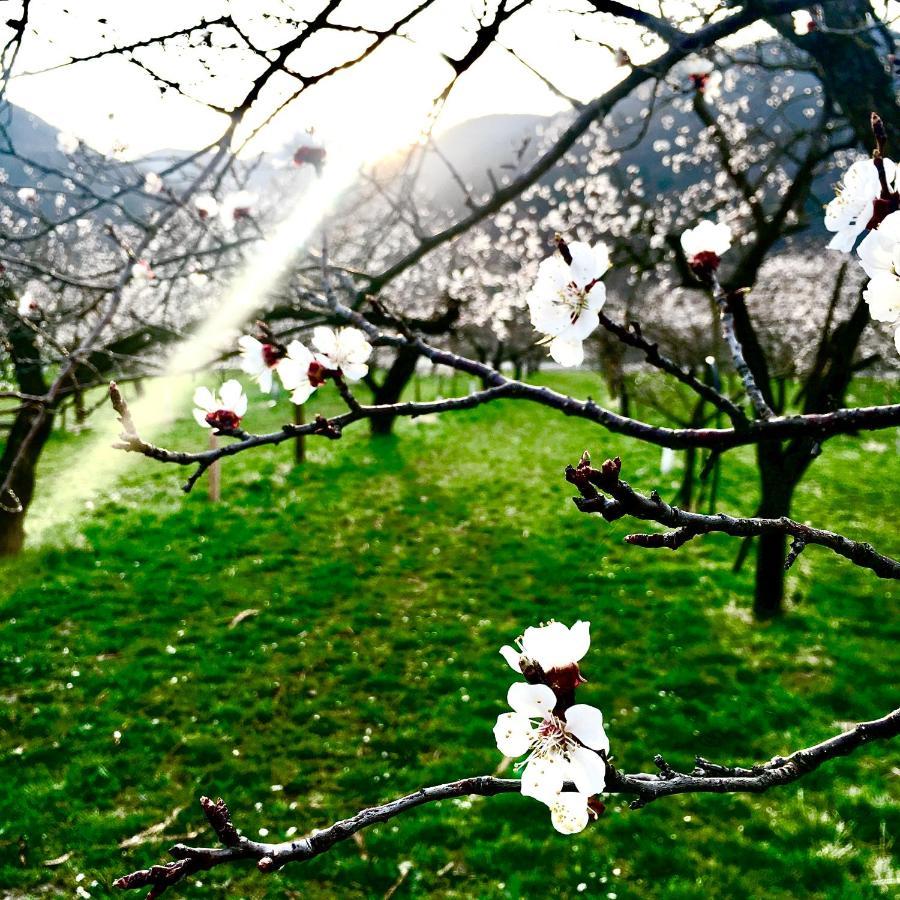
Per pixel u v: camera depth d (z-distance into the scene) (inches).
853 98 157.1
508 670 279.3
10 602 338.3
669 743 228.4
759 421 70.8
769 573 317.7
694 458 414.3
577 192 740.7
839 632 303.9
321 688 269.1
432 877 177.2
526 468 616.7
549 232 810.2
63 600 343.0
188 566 387.9
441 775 215.8
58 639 304.3
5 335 263.0
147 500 519.2
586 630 45.2
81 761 222.5
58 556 396.2
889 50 150.4
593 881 172.6
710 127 306.7
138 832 195.0
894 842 180.7
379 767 220.4
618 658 287.0
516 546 422.6
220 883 179.5
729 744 226.5
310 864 183.8
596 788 43.3
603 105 149.7
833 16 153.4
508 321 932.6
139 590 355.3
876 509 489.1
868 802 193.8
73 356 126.3
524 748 44.4
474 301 808.3
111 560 395.5
